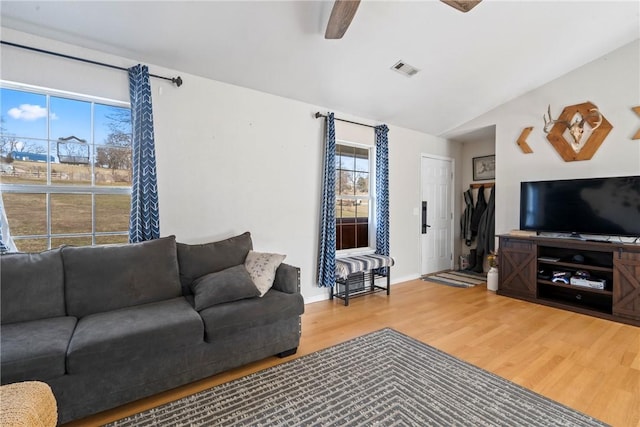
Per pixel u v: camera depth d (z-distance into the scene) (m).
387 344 2.55
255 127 3.21
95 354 1.60
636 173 3.31
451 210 5.57
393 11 2.46
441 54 3.07
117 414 1.71
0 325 1.78
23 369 1.45
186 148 2.81
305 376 2.08
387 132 4.27
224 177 3.02
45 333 1.68
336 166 4.04
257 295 2.30
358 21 2.51
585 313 3.27
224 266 2.59
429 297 3.88
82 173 2.46
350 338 2.68
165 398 1.85
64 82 2.29
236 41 2.54
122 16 2.15
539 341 2.61
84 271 2.07
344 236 4.16
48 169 2.33
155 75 2.63
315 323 3.02
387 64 3.11
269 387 1.96
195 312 2.04
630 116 3.35
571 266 3.43
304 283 3.63
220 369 2.04
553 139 3.88
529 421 1.65
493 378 2.05
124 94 2.53
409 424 1.63
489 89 3.91
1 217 2.17
